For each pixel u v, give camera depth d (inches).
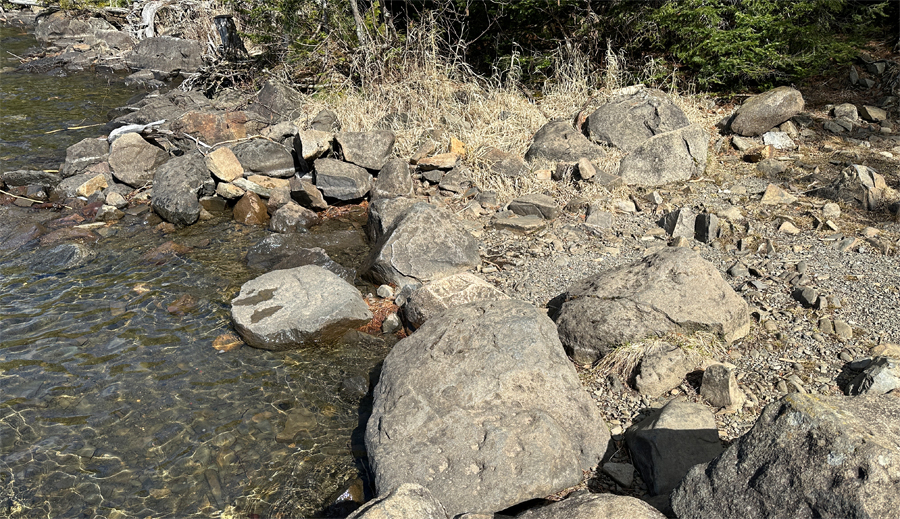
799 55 370.0
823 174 296.5
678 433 151.4
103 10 716.0
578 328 193.8
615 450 162.1
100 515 149.9
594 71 392.8
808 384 173.6
